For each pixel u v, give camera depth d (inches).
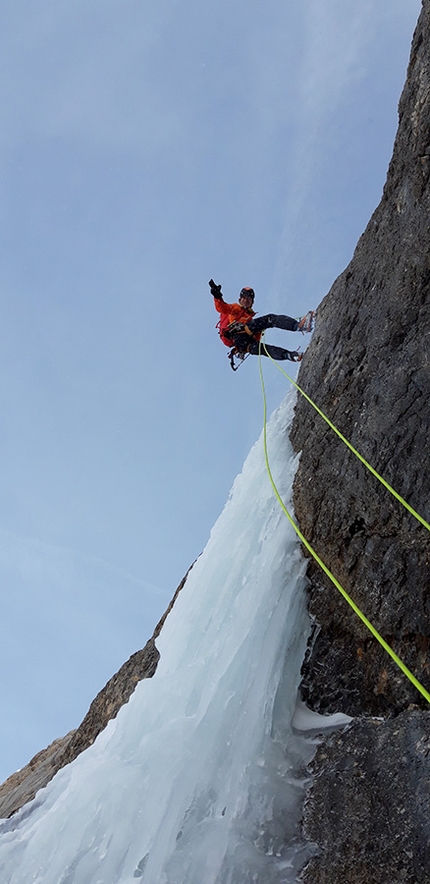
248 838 161.6
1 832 239.5
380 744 162.9
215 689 196.7
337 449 217.5
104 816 189.5
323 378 247.0
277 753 179.0
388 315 215.5
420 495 182.5
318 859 153.0
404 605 180.1
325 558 210.1
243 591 223.0
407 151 210.7
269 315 303.3
